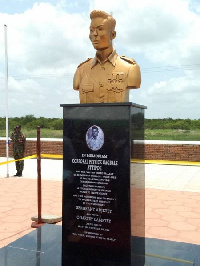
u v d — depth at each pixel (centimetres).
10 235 433
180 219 506
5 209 564
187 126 2998
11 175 953
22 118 3484
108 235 320
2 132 2700
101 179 320
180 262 330
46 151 1380
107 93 343
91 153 322
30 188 749
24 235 405
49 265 323
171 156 1217
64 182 336
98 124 318
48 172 1011
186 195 676
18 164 930
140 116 345
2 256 343
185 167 1138
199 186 783
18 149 921
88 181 325
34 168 1102
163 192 705
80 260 330
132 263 315
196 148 1184
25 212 545
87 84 352
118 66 344
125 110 307
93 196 324
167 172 1021
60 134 2131
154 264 325
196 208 570
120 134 310
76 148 329
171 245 376
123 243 314
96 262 325
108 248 320
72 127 329
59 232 416
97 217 324
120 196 313
